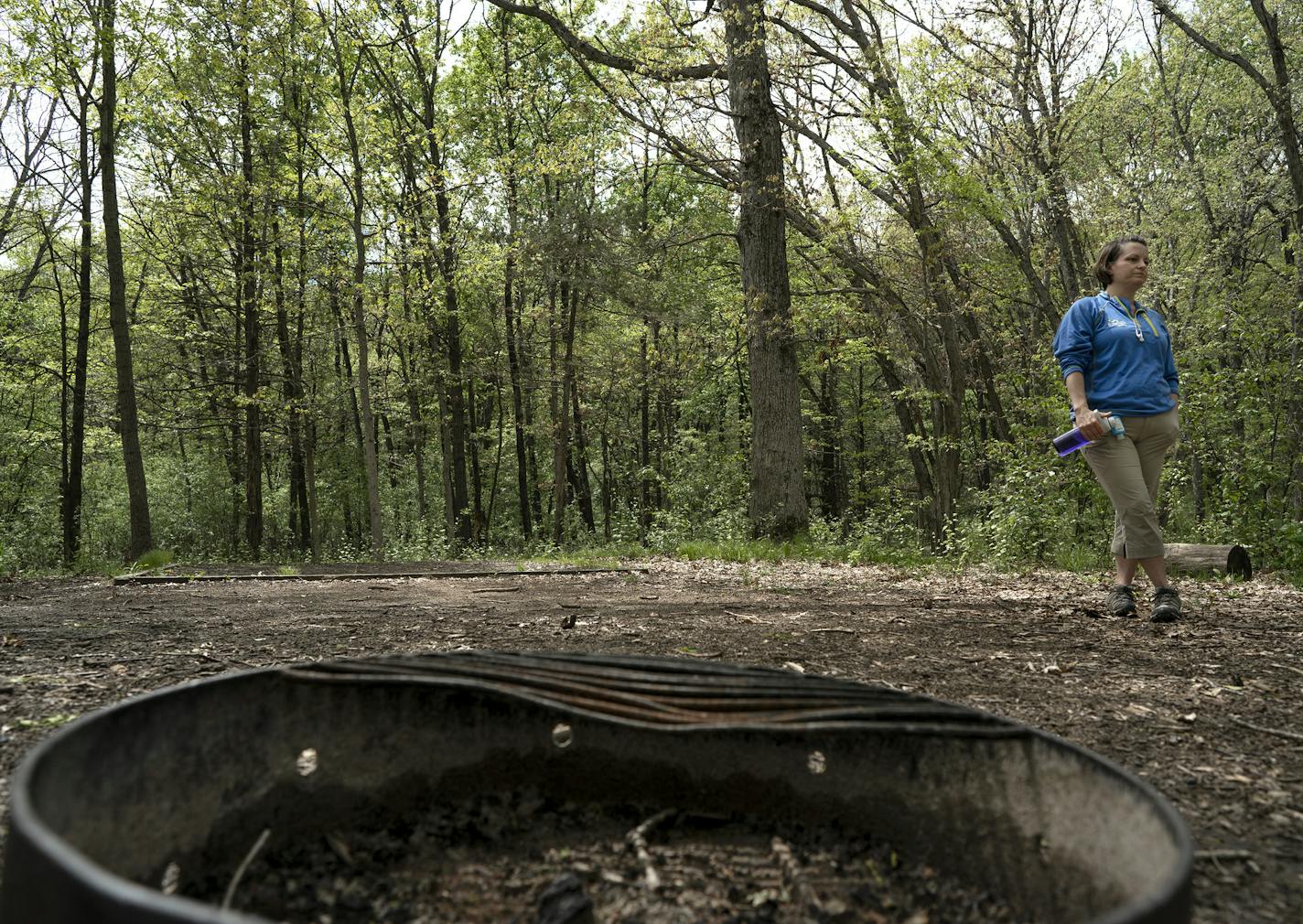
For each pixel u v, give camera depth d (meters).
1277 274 12.58
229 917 0.60
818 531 12.24
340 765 1.40
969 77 11.47
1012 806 1.24
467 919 1.14
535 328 22.36
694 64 13.56
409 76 20.56
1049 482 8.34
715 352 23.12
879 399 27.25
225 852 1.27
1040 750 1.21
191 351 20.77
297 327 21.12
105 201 12.45
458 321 20.84
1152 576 4.37
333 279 17.59
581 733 1.50
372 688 1.42
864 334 16.16
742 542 12.18
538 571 8.21
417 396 24.09
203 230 19.05
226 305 19.56
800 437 12.46
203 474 22.50
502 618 4.53
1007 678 2.95
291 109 17.94
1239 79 14.80
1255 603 4.97
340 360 25.70
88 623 4.27
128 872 1.10
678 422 28.67
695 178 20.66
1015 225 14.05
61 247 17.97
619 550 12.49
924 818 1.33
